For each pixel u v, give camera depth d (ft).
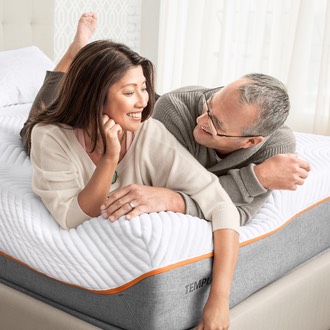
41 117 5.12
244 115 4.89
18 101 9.47
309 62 12.20
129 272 4.62
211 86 13.66
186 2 13.78
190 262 4.71
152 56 14.47
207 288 4.92
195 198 4.99
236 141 5.09
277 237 5.71
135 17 14.19
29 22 11.21
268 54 12.81
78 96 4.75
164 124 5.55
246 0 12.87
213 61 13.57
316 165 6.60
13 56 9.87
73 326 4.93
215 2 13.26
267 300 5.46
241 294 5.34
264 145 5.47
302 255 6.23
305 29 12.00
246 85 4.92
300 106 12.30
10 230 5.19
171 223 4.72
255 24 12.79
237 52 13.10
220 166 5.44
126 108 4.72
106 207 4.83
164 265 4.54
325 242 6.66
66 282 5.00
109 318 4.85
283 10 12.37
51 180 4.83
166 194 4.89
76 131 4.94
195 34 13.67
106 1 13.32
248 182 5.22
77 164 4.94
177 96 5.67
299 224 6.09
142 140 5.08
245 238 5.26
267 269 5.63
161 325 4.62
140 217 4.72
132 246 4.60
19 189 5.36
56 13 12.36
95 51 4.71
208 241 4.85
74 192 4.85
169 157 5.06
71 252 4.80
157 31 14.29
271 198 5.84
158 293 4.54
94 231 4.78
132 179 5.10
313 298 6.20
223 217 4.91
